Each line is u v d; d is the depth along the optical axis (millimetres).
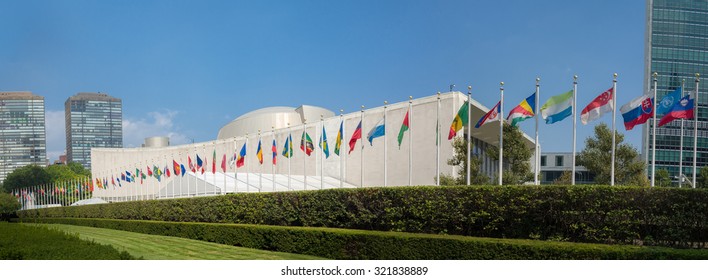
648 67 112000
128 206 45469
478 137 55906
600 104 22297
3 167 198375
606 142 30141
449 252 18719
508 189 20172
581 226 18734
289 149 39469
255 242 25656
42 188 105375
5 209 67500
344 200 25156
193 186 47750
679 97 21641
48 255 13578
